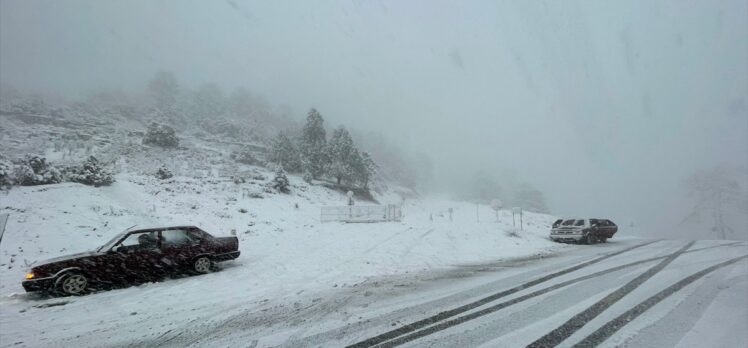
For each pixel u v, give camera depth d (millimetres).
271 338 5262
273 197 30344
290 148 47344
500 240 16484
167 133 42094
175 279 9211
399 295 7531
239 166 41531
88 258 8133
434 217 35750
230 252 10414
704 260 11250
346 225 21141
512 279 8953
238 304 7066
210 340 5258
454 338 5070
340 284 8648
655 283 8219
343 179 47406
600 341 4871
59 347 5160
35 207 16938
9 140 35594
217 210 22891
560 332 5223
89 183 22844
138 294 7840
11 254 11945
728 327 5352
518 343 4852
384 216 24312
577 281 8562
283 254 12758
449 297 7305
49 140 37688
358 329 5539
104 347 5137
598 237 17422
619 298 6977
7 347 5172
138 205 21047
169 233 9539
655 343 4785
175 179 29203
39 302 7305
